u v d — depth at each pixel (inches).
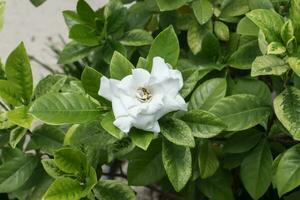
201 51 28.5
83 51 29.7
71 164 23.3
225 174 28.4
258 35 25.9
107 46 29.1
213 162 26.3
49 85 25.0
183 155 23.0
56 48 43.7
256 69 23.4
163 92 21.2
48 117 22.1
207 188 28.4
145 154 26.3
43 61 46.3
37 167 27.0
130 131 21.5
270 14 23.6
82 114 22.5
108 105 22.7
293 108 23.8
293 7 23.4
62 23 48.8
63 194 22.6
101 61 30.3
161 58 21.8
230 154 27.6
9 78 24.2
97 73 22.4
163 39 22.8
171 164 22.9
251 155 26.5
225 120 25.0
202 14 28.2
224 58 28.7
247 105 25.4
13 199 30.1
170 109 21.3
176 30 30.9
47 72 45.7
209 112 23.6
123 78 22.0
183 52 32.3
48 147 26.2
